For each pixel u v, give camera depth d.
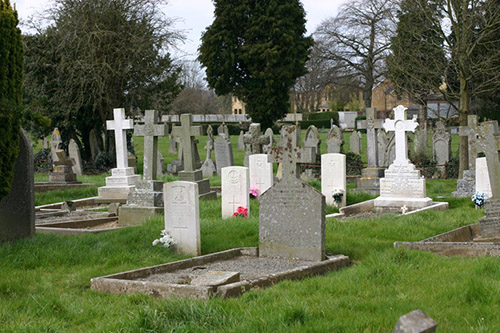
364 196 19.17
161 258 10.24
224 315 6.30
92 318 6.81
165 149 51.50
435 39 28.41
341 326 5.87
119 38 32.91
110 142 34.78
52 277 8.97
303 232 10.01
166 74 35.53
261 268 9.41
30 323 6.27
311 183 22.27
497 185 12.02
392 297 7.07
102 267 9.52
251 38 48.75
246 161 30.78
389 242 11.27
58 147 32.16
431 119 54.34
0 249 10.27
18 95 11.43
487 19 26.58
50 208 18.98
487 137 12.01
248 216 14.71
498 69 28.86
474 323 5.95
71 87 32.22
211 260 10.10
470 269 8.09
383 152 29.34
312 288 7.63
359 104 92.25
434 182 24.73
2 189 10.90
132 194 15.08
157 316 6.12
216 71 49.75
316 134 29.83
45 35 32.84
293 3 48.38
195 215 10.67
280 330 5.78
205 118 88.88
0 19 10.80
